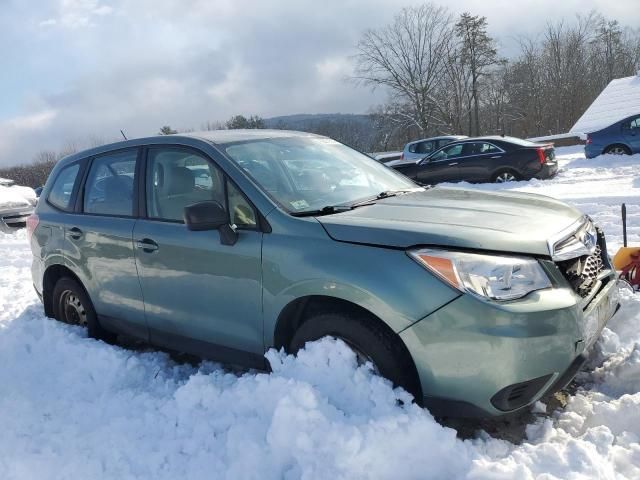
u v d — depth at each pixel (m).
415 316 2.65
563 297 2.69
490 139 15.21
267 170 3.54
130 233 3.86
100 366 3.91
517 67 54.88
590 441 2.74
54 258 4.59
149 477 2.71
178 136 3.87
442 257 2.64
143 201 3.90
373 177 4.04
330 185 3.67
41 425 3.24
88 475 2.76
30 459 2.86
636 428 2.87
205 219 3.14
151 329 3.89
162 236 3.64
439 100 48.81
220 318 3.40
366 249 2.83
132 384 3.74
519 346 2.51
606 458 2.60
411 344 2.68
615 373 3.38
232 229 3.25
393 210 3.20
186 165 3.69
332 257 2.88
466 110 51.62
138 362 3.93
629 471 2.56
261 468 2.62
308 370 2.94
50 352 4.24
